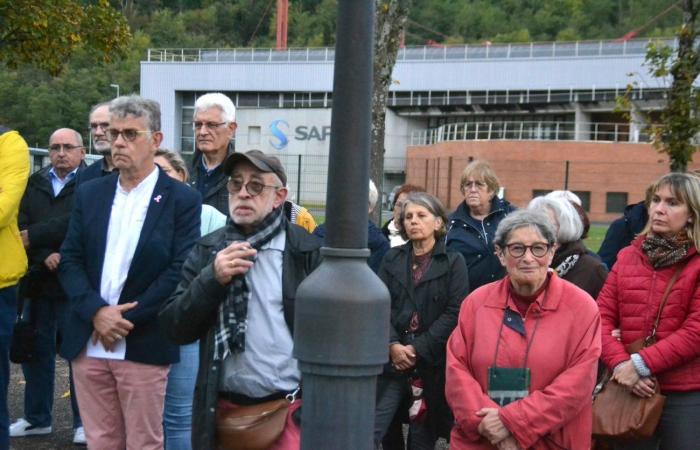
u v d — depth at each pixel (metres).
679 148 13.11
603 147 45.59
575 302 4.26
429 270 5.57
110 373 4.74
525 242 4.23
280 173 3.95
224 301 3.80
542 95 56.69
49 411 6.85
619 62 55.16
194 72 61.53
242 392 3.91
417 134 61.53
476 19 114.12
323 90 60.53
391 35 10.60
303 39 105.88
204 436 3.84
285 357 3.89
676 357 4.63
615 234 7.44
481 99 57.97
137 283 4.70
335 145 2.93
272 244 3.91
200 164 6.38
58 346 6.57
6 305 5.48
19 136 5.51
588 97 55.56
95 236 4.77
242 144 56.09
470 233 6.50
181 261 4.76
